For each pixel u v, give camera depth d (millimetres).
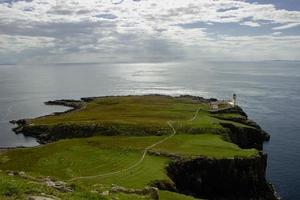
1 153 107188
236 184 98625
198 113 174375
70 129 151250
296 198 95188
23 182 33750
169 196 63812
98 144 109875
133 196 42594
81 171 86500
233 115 176750
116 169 88125
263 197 98750
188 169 96812
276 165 121875
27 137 159750
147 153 103312
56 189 34594
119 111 184875
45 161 94000
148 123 145125
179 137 126875
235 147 112750
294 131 173500
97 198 33219
